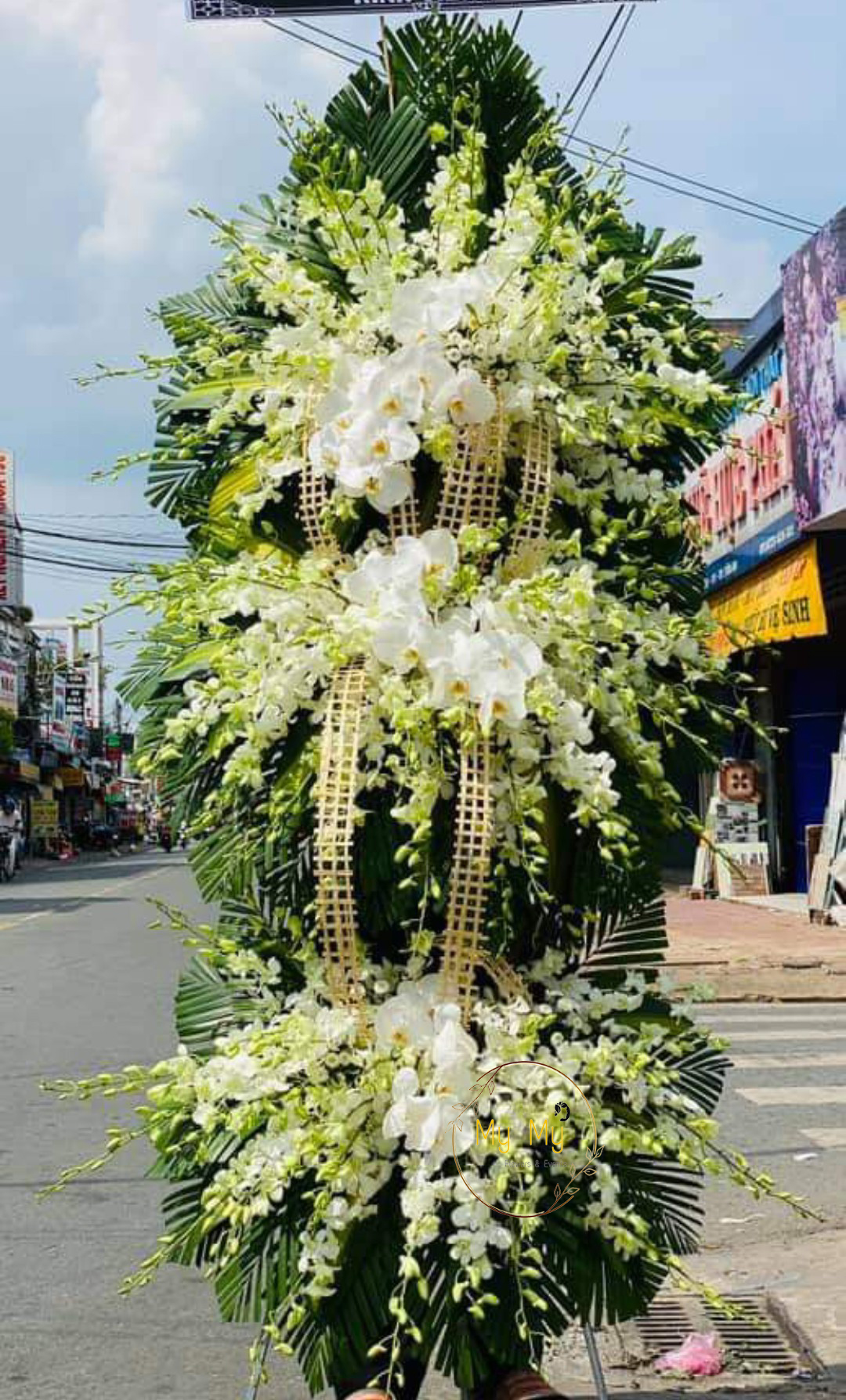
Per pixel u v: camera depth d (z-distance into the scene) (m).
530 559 2.66
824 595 14.27
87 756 72.62
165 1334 4.35
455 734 2.54
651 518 2.77
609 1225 2.59
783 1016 10.02
